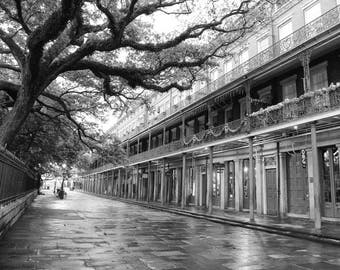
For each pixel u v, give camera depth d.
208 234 11.56
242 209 20.80
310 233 10.89
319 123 14.16
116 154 21.70
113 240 9.61
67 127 21.52
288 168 17.33
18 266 6.20
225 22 14.55
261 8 14.81
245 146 20.55
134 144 45.25
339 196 14.30
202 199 25.80
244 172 21.02
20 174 13.45
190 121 28.36
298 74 17.06
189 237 10.70
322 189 15.12
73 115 20.55
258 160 19.30
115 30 10.34
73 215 17.50
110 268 6.24
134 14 10.80
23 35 14.63
